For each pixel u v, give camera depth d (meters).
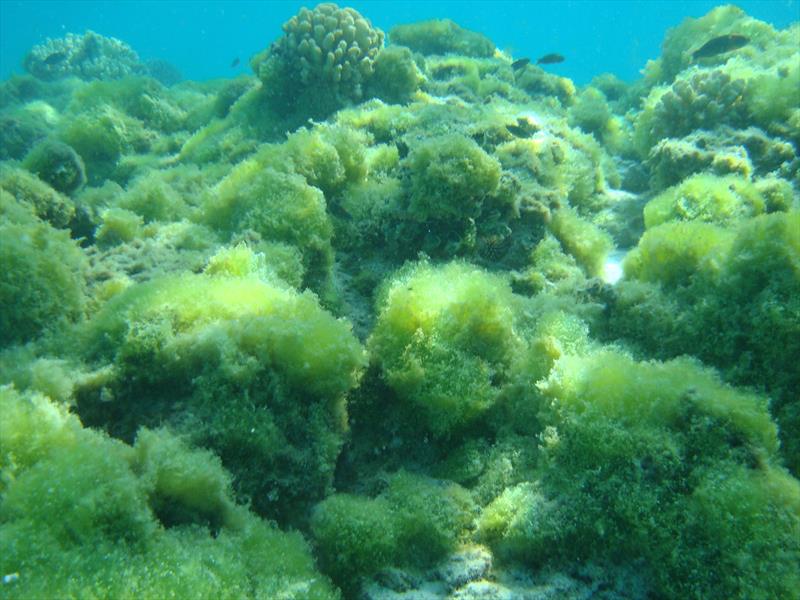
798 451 0.59
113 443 0.52
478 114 1.33
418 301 0.69
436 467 0.67
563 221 1.05
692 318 0.70
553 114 1.76
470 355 0.69
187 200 1.25
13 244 0.68
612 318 0.80
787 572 0.44
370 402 0.70
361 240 0.99
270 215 0.89
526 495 0.57
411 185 0.96
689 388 0.54
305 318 0.64
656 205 1.09
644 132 1.61
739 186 1.08
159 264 0.85
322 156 1.02
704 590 0.46
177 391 0.61
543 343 0.67
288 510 0.59
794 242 0.64
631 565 0.52
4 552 0.39
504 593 0.51
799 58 1.45
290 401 0.61
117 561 0.41
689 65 2.11
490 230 0.97
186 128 2.05
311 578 0.49
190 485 0.48
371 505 0.57
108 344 0.63
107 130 1.82
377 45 1.76
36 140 2.05
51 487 0.42
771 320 0.62
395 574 0.53
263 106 1.75
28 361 0.62
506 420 0.68
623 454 0.53
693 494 0.49
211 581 0.43
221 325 0.61
